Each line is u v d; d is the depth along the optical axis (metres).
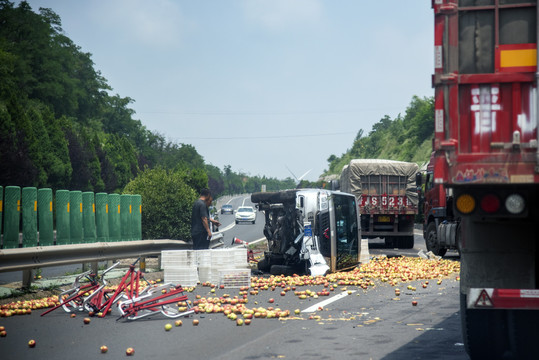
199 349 7.57
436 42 6.14
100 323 9.52
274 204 16.89
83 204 17.58
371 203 30.44
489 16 6.11
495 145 6.01
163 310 9.91
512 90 6.04
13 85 73.00
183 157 145.12
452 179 6.01
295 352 7.33
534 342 6.64
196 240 16.72
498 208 6.04
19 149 45.78
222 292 13.30
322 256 15.97
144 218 22.92
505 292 6.07
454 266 19.44
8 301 11.68
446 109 6.11
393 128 149.25
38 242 16.14
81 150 59.50
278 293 13.07
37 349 7.73
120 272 16.30
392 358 7.02
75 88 94.06
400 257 23.31
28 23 87.12
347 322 9.45
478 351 6.84
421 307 11.04
